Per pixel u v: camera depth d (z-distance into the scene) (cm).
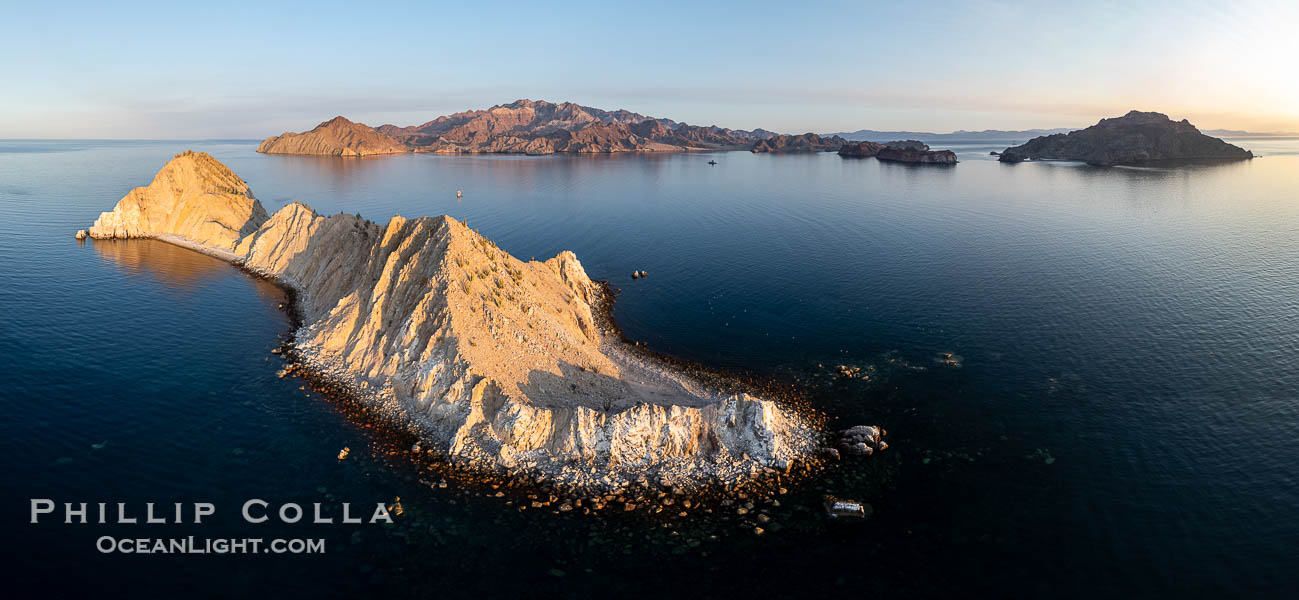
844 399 6488
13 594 3650
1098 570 4056
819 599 3831
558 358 6444
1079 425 5841
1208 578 3975
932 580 3988
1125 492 4850
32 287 9575
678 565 4103
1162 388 6488
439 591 3806
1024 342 7819
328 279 8981
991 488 4944
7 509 4384
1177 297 9350
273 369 6869
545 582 3906
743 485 4962
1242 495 4769
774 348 7844
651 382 6800
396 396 6134
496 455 5222
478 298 6669
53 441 5291
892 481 5053
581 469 5078
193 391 6297
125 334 7806
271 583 3819
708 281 10819
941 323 8556
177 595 3709
